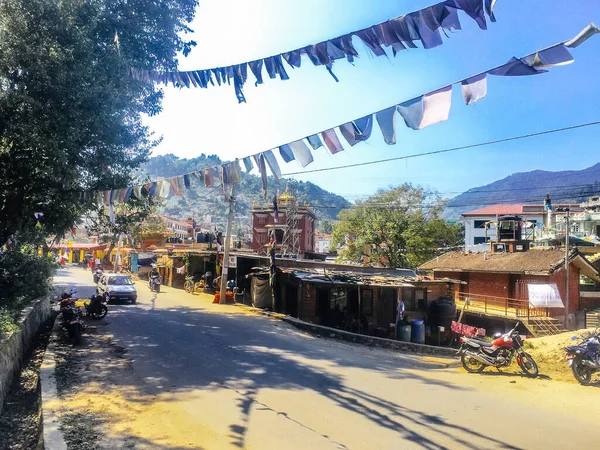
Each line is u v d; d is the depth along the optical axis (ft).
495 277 86.02
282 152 19.01
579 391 29.14
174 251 112.27
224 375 29.78
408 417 22.80
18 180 39.70
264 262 74.84
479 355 35.45
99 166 41.73
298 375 30.81
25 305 44.32
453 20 11.87
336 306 62.90
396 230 123.44
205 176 25.30
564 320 76.54
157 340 40.88
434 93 13.64
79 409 22.24
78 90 35.24
